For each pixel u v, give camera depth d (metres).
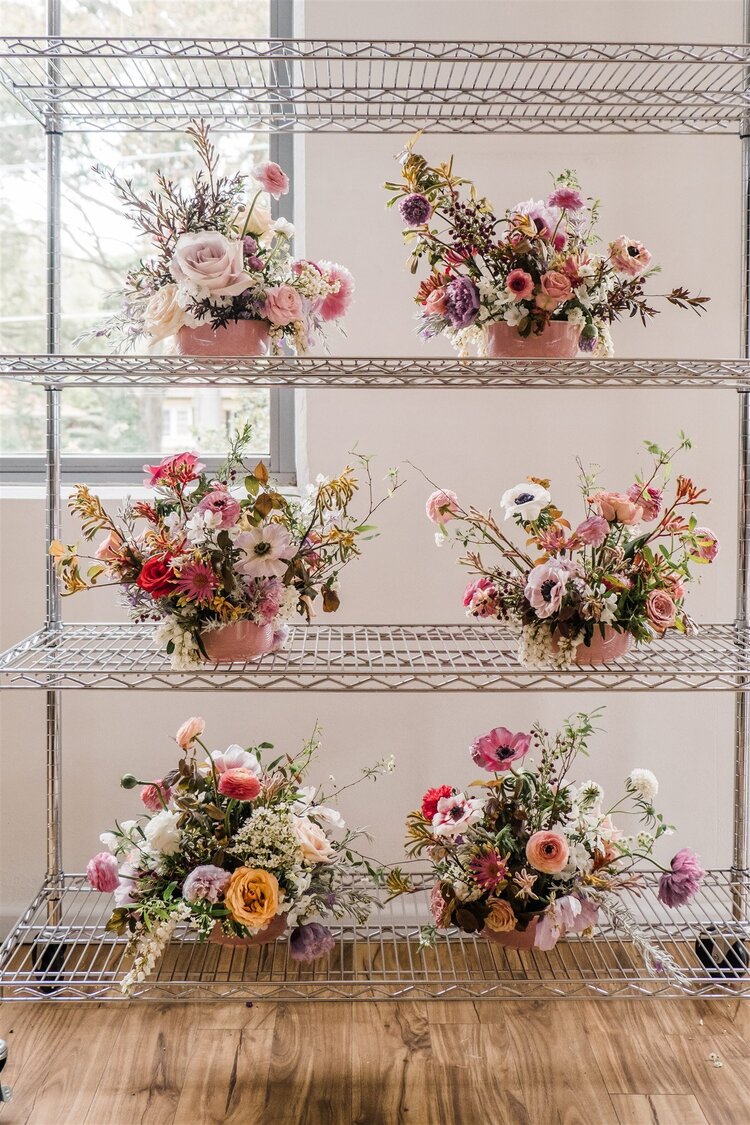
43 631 1.50
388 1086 1.24
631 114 1.57
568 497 1.67
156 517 1.27
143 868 1.33
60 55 1.28
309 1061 1.30
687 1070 1.28
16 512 1.64
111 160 1.76
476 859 1.31
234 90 1.36
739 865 1.57
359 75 1.57
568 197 1.28
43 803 1.66
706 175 1.63
